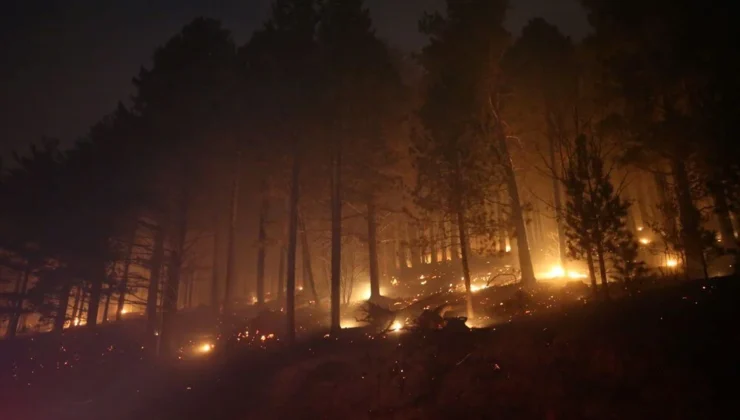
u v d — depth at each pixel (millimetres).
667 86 18531
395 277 35969
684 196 17094
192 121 27672
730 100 14844
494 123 26516
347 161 27047
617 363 10352
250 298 41438
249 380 16906
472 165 21281
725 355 9750
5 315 31109
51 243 28797
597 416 8672
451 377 11852
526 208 22938
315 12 25250
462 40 26641
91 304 32219
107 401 17688
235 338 24125
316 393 13453
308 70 24266
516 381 10703
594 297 17438
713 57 15789
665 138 17344
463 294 25203
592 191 15977
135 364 22812
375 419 10969
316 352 18516
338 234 24422
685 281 16750
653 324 12367
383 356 15250
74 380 20000
